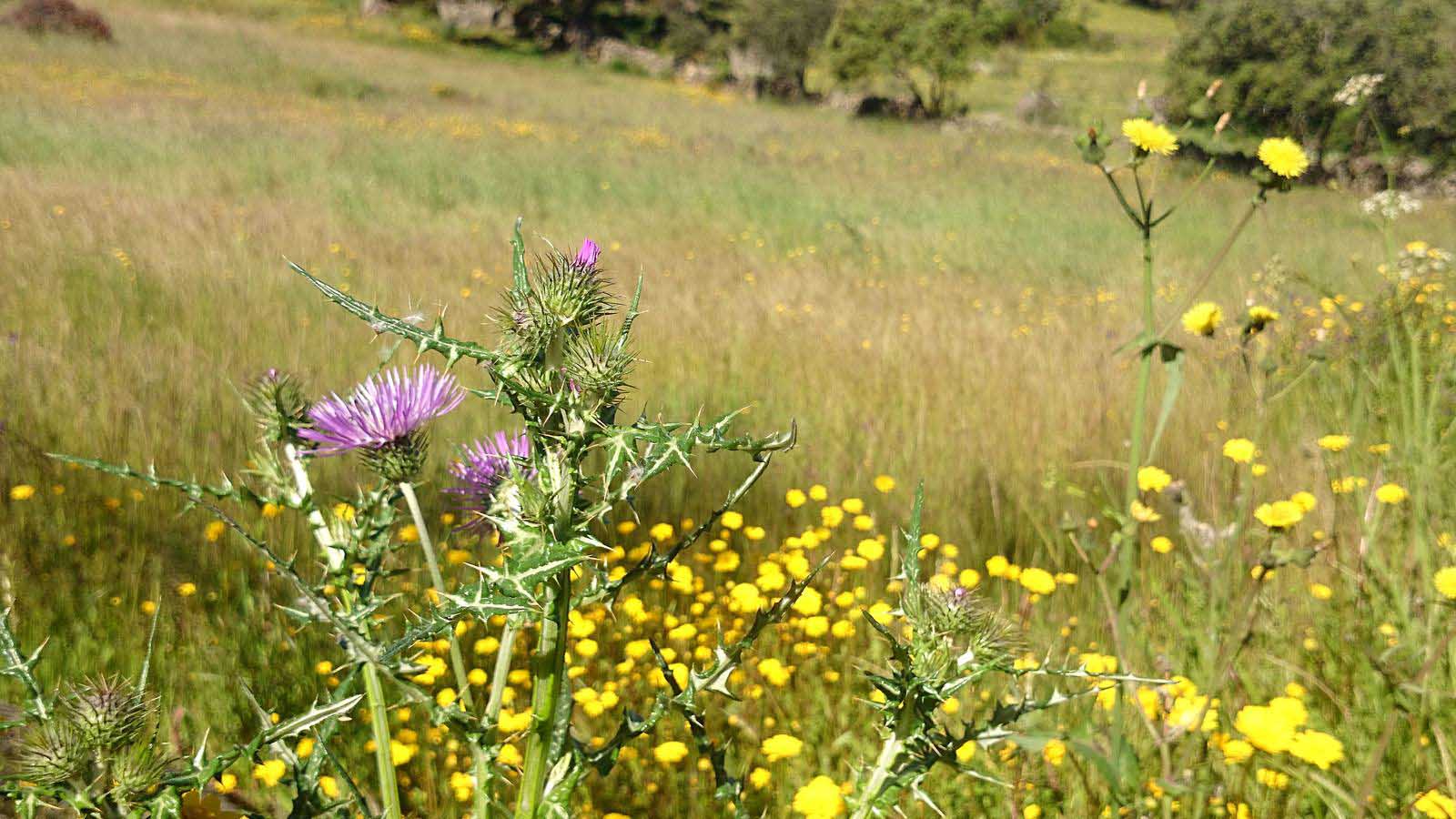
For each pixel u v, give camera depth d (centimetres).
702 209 1812
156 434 513
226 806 177
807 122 4238
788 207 1923
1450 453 438
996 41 4731
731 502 139
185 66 3272
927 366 819
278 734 125
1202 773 253
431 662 154
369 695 140
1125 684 209
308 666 345
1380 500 344
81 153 1611
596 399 135
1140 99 204
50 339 682
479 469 163
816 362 808
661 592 423
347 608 147
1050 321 1052
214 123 2144
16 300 769
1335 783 261
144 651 341
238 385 609
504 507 131
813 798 214
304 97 3031
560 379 131
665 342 838
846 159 2825
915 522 158
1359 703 294
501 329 136
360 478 425
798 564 411
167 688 324
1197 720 227
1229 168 2791
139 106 2244
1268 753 248
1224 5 3044
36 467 451
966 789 271
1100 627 369
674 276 1180
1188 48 3144
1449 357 509
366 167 1844
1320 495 423
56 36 3341
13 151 1563
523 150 2352
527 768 135
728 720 334
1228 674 294
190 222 1164
